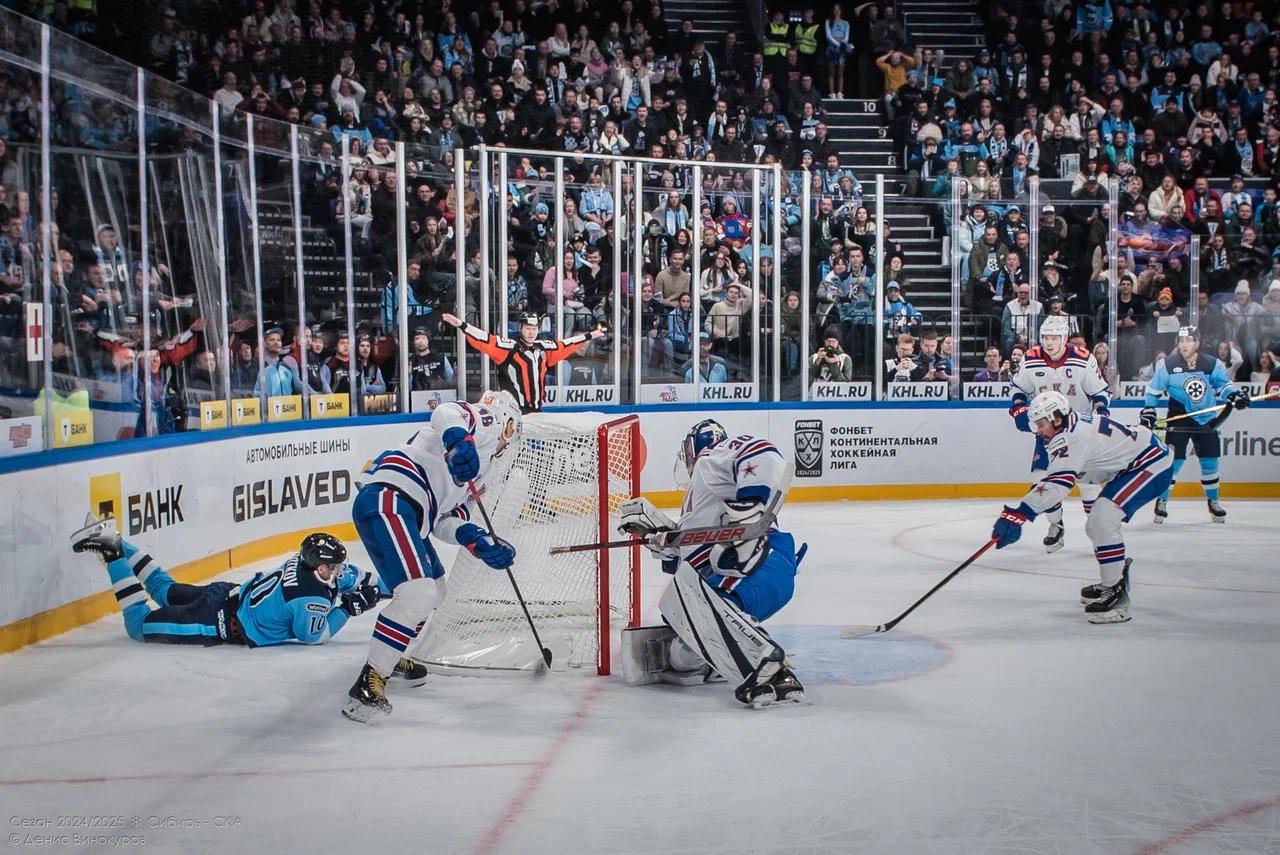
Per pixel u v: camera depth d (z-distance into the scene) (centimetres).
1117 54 1681
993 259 1290
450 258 1066
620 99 1518
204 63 1327
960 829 355
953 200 1287
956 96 1616
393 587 481
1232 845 346
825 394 1277
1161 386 1119
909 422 1282
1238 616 677
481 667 554
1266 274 1310
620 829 356
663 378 1227
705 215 1227
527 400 982
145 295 752
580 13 1584
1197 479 1309
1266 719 472
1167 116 1573
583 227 1170
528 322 984
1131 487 650
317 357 959
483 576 580
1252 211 1340
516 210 1128
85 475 650
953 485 1295
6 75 620
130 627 607
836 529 1055
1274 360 1302
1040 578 808
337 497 954
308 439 916
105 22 1261
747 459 495
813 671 550
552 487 585
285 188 920
